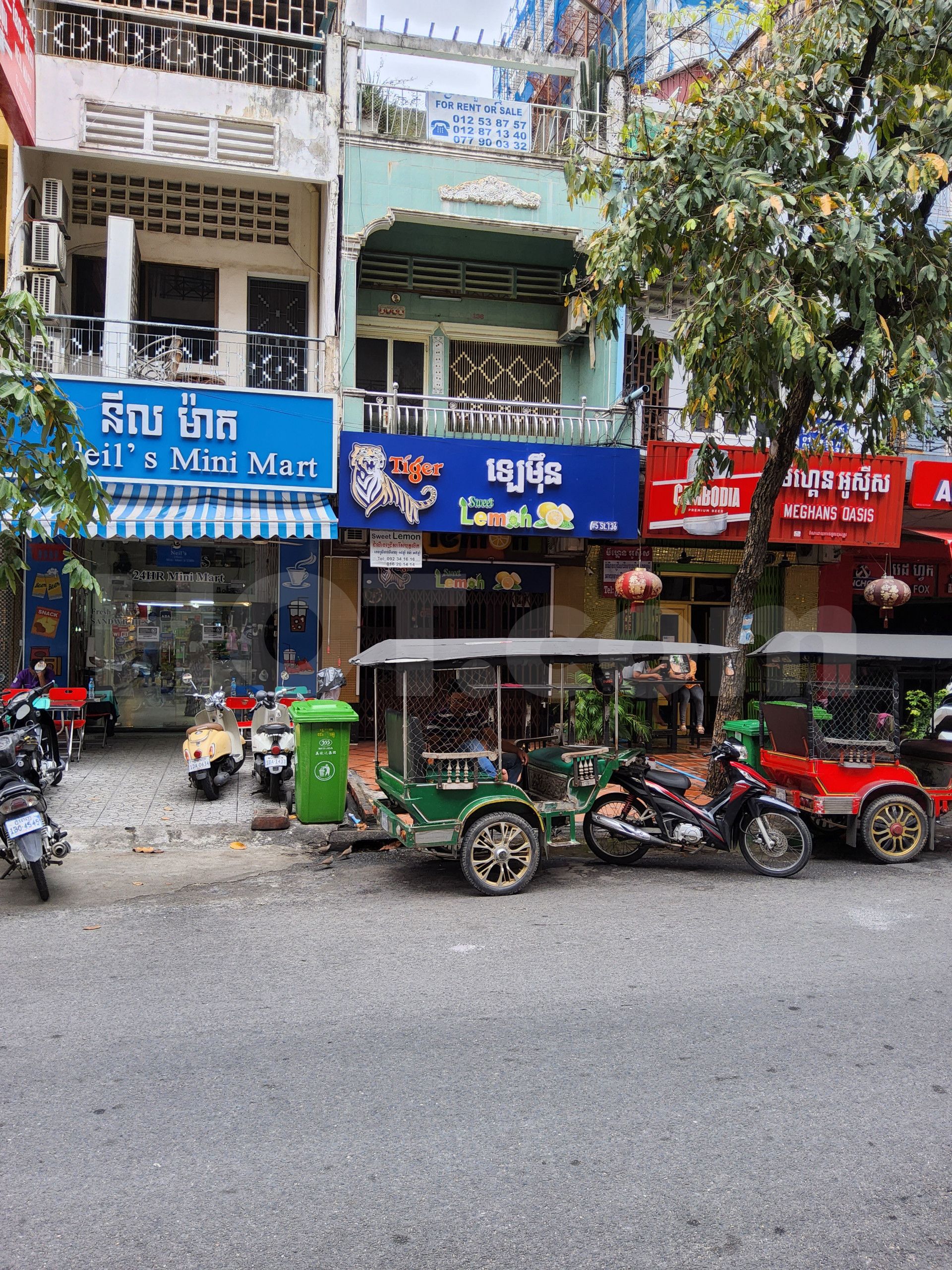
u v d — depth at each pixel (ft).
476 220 39.75
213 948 17.38
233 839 26.48
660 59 42.91
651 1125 11.08
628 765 24.63
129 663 43.16
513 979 15.75
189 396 35.76
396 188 39.17
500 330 44.29
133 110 36.73
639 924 19.15
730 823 24.09
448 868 24.13
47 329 35.42
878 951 17.42
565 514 39.04
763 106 24.22
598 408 41.68
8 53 32.22
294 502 37.19
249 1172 10.05
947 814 32.32
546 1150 10.52
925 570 50.16
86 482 20.70
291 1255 8.75
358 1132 10.86
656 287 42.37
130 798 30.71
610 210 26.84
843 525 41.27
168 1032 13.52
